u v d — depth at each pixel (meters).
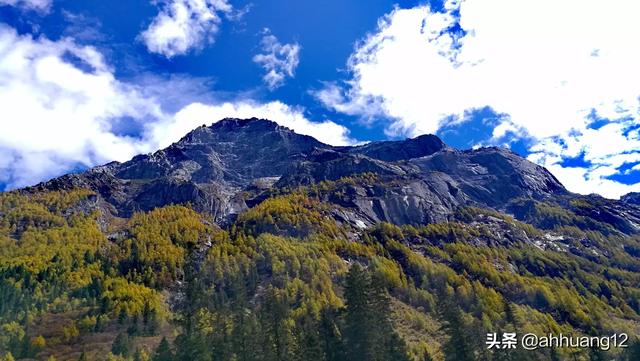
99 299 157.75
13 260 187.12
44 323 144.12
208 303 95.94
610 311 176.50
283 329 81.19
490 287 181.12
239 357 76.50
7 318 144.00
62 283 168.50
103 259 191.00
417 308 148.75
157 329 138.62
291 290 143.12
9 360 120.56
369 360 73.38
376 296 77.19
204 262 172.62
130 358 114.69
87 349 127.44
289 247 181.88
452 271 186.12
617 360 118.25
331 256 177.50
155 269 181.12
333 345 76.50
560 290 179.75
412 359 82.44
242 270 163.88
